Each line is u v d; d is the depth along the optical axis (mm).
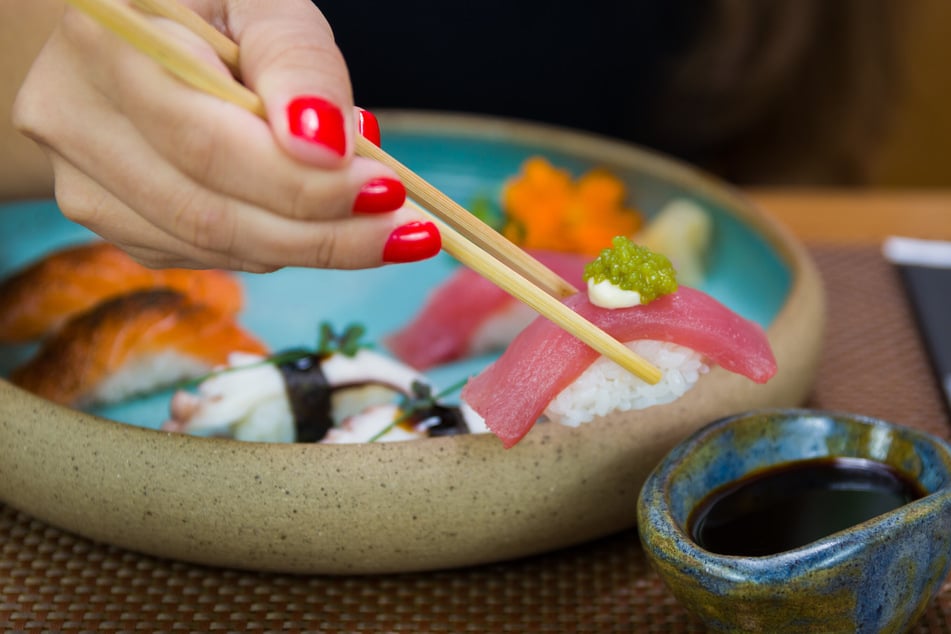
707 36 1345
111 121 483
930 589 499
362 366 621
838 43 1386
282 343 656
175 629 539
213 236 486
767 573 478
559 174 763
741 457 534
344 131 462
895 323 708
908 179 1465
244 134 463
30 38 720
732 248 708
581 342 514
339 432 578
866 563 481
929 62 1388
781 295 663
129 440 529
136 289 669
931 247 768
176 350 635
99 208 505
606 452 539
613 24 1302
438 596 554
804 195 863
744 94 1384
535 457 531
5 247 695
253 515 525
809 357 602
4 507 589
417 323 672
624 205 748
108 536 547
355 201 474
